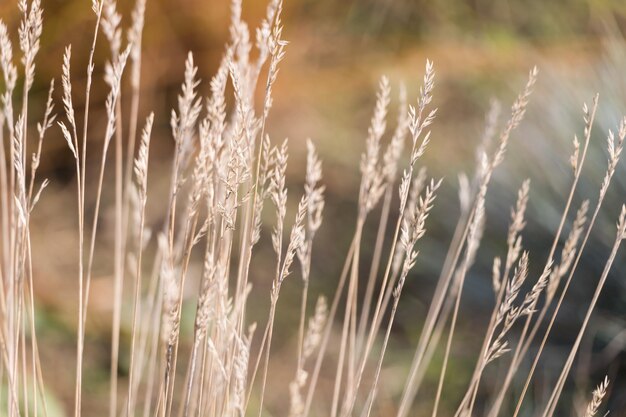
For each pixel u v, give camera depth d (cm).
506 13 401
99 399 253
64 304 282
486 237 288
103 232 329
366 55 404
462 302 285
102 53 319
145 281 298
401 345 279
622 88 295
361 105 398
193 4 325
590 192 279
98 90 331
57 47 313
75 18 307
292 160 372
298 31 384
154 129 353
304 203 108
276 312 296
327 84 399
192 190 112
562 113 300
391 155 151
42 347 264
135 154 351
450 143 358
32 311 124
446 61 397
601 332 262
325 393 261
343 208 347
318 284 310
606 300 270
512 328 272
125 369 262
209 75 340
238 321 124
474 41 398
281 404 255
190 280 292
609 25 353
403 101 146
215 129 114
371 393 123
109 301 286
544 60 341
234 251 320
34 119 327
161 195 339
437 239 304
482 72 383
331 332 287
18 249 121
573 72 326
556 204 283
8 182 233
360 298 304
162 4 320
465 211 175
